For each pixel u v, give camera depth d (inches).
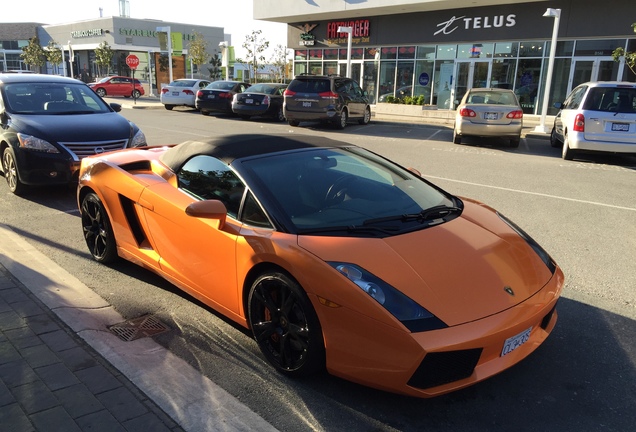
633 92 414.0
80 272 175.9
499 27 868.6
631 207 280.8
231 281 128.2
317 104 653.9
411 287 103.3
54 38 2118.6
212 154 145.3
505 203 285.4
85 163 188.1
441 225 128.1
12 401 100.9
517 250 124.9
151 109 1007.6
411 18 972.6
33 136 261.7
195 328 140.1
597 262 196.2
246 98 757.9
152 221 153.3
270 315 119.6
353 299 101.7
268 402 108.7
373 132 652.1
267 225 122.6
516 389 115.0
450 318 99.4
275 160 140.7
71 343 124.3
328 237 115.4
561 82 828.6
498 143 562.6
